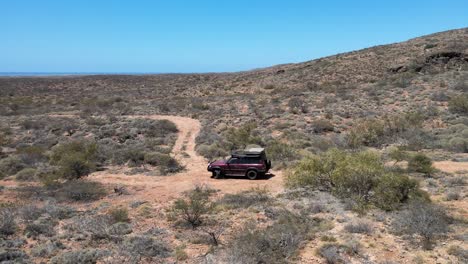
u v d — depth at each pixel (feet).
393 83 186.70
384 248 35.47
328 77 234.79
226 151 94.99
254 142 100.32
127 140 113.09
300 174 57.47
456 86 159.02
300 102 159.53
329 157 59.06
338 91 184.85
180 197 58.90
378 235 38.58
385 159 76.54
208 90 277.03
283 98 185.47
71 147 88.38
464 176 61.05
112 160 86.12
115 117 157.48
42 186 66.95
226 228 43.60
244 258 33.40
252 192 59.26
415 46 253.65
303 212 46.32
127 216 48.91
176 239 41.01
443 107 134.41
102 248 38.32
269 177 70.44
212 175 72.23
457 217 42.22
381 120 120.67
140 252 36.70
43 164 85.56
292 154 84.58
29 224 44.68
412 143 90.68
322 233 39.81
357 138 92.89
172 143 108.88
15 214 49.52
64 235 41.96
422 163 65.05
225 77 361.30
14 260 35.19
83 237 41.47
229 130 118.83
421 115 117.91
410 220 40.27
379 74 220.23
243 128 114.52
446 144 87.76
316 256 34.60
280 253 34.91
